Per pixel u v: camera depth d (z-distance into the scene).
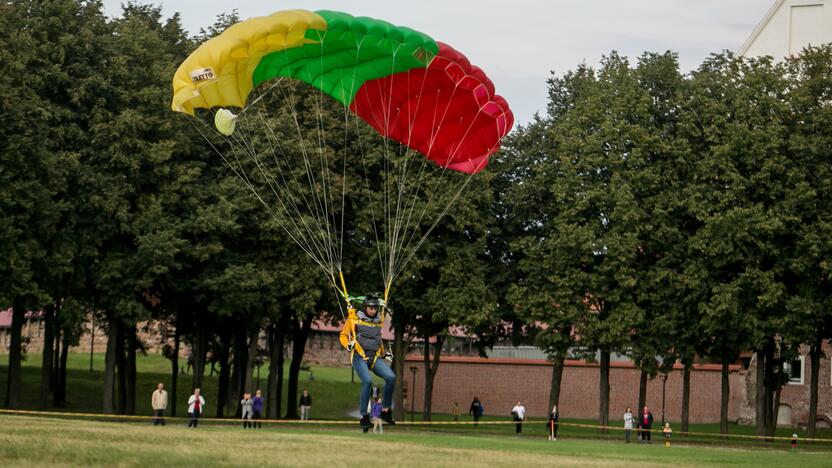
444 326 62.72
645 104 59.69
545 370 84.31
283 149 57.78
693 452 41.34
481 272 62.34
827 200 56.69
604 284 58.91
